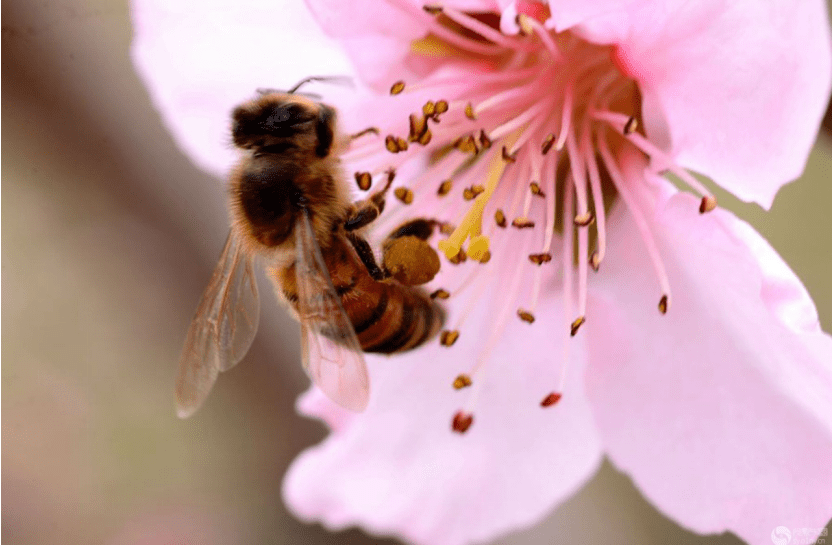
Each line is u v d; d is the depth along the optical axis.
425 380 0.12
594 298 0.11
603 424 0.11
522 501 0.12
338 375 0.10
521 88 0.11
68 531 0.17
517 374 0.12
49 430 0.18
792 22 0.10
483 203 0.11
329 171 0.11
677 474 0.11
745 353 0.11
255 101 0.11
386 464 0.12
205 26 0.11
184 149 0.12
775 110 0.10
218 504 0.17
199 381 0.11
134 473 0.17
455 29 0.11
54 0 0.12
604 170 0.11
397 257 0.11
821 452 0.10
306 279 0.10
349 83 0.11
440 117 0.11
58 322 0.17
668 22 0.10
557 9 0.10
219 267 0.11
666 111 0.10
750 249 0.10
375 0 0.11
